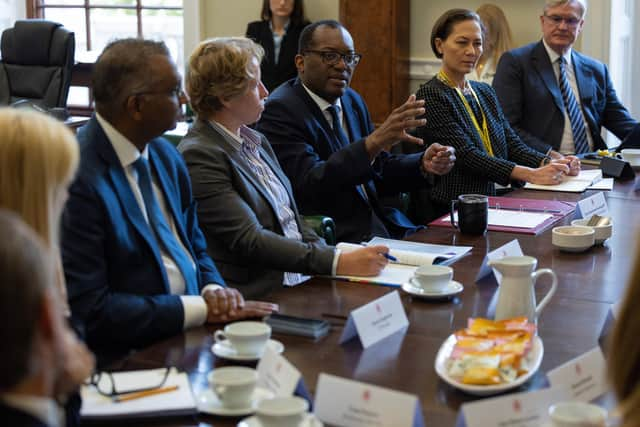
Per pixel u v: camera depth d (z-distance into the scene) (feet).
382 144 11.10
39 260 3.39
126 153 7.43
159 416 5.38
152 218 7.55
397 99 21.02
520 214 10.86
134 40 7.44
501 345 5.87
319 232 10.90
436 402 5.46
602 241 9.39
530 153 14.15
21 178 4.80
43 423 3.49
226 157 9.20
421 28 21.56
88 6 25.43
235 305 7.18
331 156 11.37
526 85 16.53
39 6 25.82
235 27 23.84
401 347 6.41
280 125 11.79
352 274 8.29
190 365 6.18
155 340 6.95
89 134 7.36
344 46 11.93
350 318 6.44
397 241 9.63
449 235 9.98
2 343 3.29
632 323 3.71
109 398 5.55
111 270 7.15
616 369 3.77
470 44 13.34
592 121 16.80
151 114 7.36
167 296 7.06
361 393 5.15
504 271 6.59
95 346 6.91
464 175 13.37
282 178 10.16
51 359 3.52
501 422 4.99
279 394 5.42
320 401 5.25
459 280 8.11
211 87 9.19
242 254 8.93
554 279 6.72
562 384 5.42
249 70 9.25
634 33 21.62
